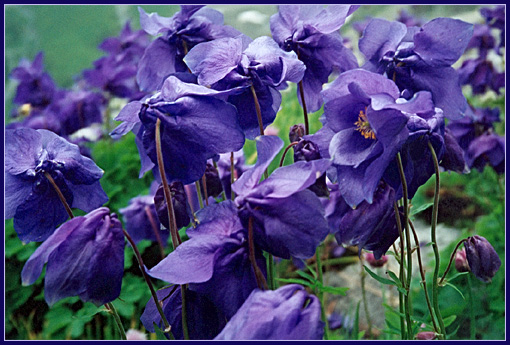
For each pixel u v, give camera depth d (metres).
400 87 0.67
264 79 0.65
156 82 0.73
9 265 0.98
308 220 0.58
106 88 1.38
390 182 0.62
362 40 0.69
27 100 1.44
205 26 0.71
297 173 0.58
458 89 0.66
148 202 0.84
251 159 1.07
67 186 0.65
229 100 0.66
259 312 0.56
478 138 0.99
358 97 0.61
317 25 0.70
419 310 0.96
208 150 0.61
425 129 0.62
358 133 0.62
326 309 1.04
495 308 0.93
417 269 1.05
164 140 0.61
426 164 0.64
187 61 0.64
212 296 0.60
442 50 0.66
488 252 0.69
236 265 0.60
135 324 0.93
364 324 0.98
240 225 0.60
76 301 0.95
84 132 1.26
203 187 0.70
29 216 0.64
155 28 0.71
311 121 1.09
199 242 0.60
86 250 0.59
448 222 1.24
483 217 1.12
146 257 1.01
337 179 0.62
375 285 1.08
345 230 0.64
